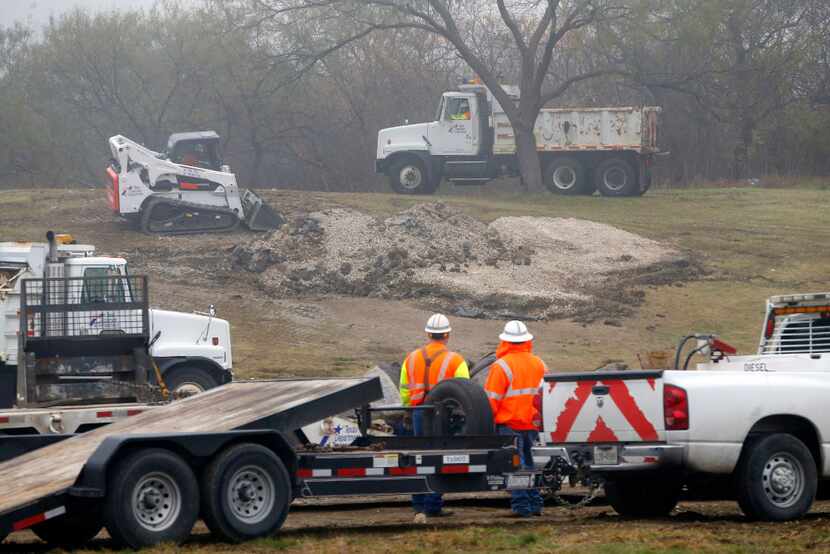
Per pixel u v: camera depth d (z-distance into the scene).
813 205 98.50
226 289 67.06
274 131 135.62
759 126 140.50
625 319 63.44
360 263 71.38
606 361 53.41
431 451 23.52
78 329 38.88
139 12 135.88
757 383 23.97
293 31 117.44
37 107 136.50
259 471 21.47
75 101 137.75
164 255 72.56
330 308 64.88
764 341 28.08
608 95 144.38
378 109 142.38
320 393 23.03
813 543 20.22
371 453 22.98
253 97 124.69
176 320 41.41
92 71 133.62
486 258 73.50
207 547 20.56
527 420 24.88
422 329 61.09
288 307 64.12
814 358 26.27
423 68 145.12
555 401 24.67
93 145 143.62
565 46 135.62
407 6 108.44
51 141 135.38
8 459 27.28
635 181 101.94
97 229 78.31
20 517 19.91
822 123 139.62
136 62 133.88
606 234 81.12
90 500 21.39
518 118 102.31
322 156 140.75
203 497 21.14
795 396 24.14
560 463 24.42
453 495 30.80
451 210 79.81
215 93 133.12
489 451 23.78
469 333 59.97
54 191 95.31
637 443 23.80
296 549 20.38
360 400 23.19
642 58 127.56
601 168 102.31
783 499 23.92
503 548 20.12
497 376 24.81
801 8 144.75
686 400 23.47
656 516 26.19
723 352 27.44
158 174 76.56
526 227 81.44
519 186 130.25
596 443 24.22
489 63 151.25
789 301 27.61
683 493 26.47
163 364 40.72
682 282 71.31
